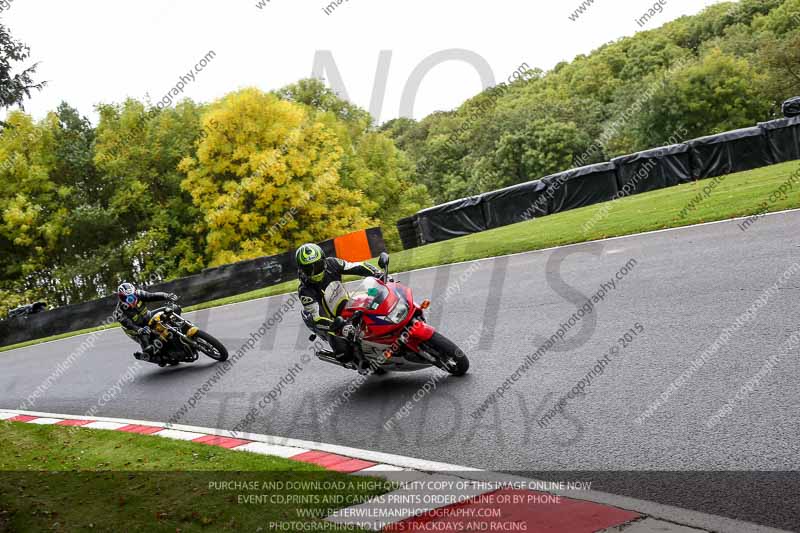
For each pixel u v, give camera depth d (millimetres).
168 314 10047
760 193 13125
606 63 83438
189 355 10109
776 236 9469
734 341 6102
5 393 11594
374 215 44281
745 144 18516
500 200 20703
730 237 10117
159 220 40438
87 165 42094
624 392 5598
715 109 59844
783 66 59375
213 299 19953
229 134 35250
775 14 72750
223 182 36219
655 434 4746
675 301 7688
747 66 61250
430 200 47719
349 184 40688
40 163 39906
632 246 11375
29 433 7715
